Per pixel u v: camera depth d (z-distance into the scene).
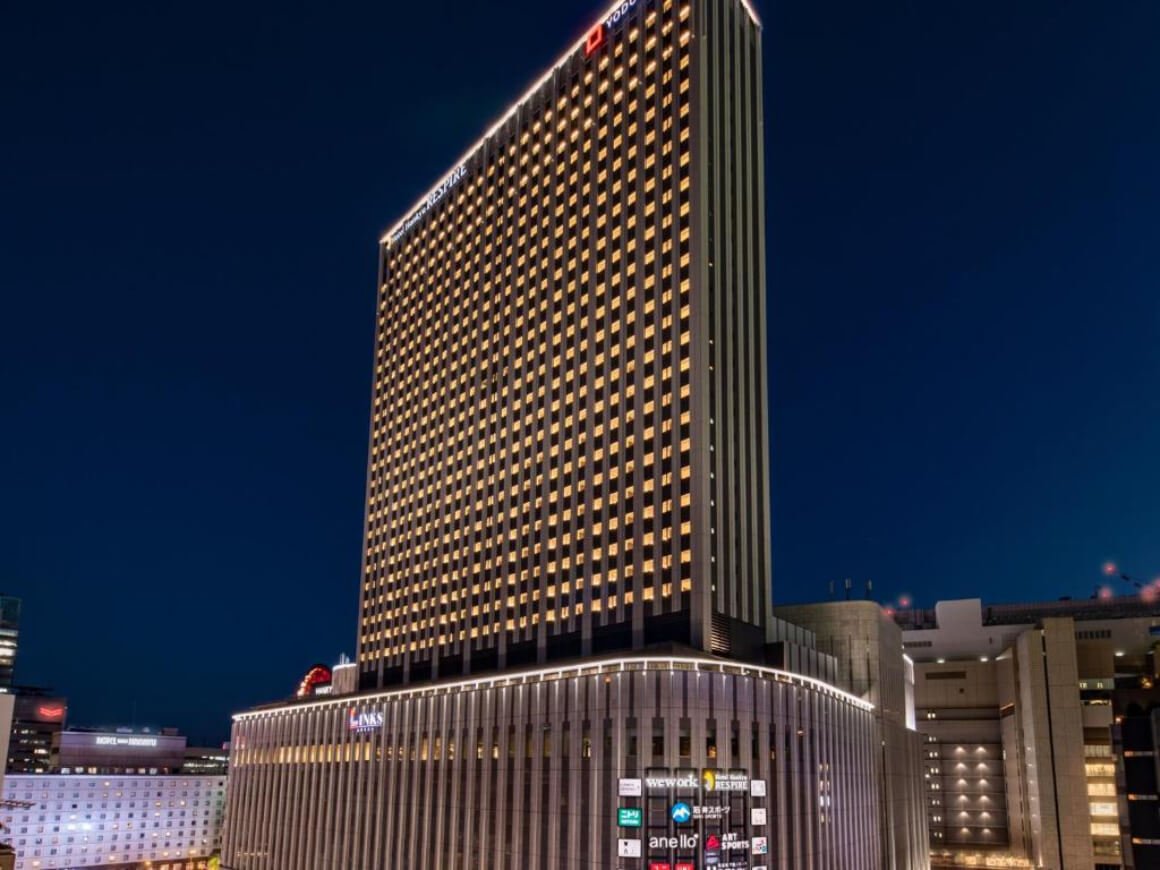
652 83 142.25
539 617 137.50
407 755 130.25
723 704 101.06
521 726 111.81
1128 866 140.88
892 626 155.75
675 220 132.62
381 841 130.88
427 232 190.12
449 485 165.75
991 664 191.00
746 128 147.88
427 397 178.38
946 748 189.88
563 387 144.00
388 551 180.38
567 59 159.88
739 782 99.62
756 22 156.25
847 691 134.75
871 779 133.38
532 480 145.62
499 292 163.75
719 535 121.81
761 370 140.50
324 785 147.50
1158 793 138.75
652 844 94.31
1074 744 161.25
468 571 155.50
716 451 124.38
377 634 177.88
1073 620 166.75
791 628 136.25
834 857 113.50
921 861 155.25
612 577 127.38
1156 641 170.75
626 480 129.38
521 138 167.00
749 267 142.00
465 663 151.12
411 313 190.00
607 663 103.62
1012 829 178.38
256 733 172.12
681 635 116.50
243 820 169.50
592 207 146.88
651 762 97.00
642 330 133.12
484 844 112.50
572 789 102.94
